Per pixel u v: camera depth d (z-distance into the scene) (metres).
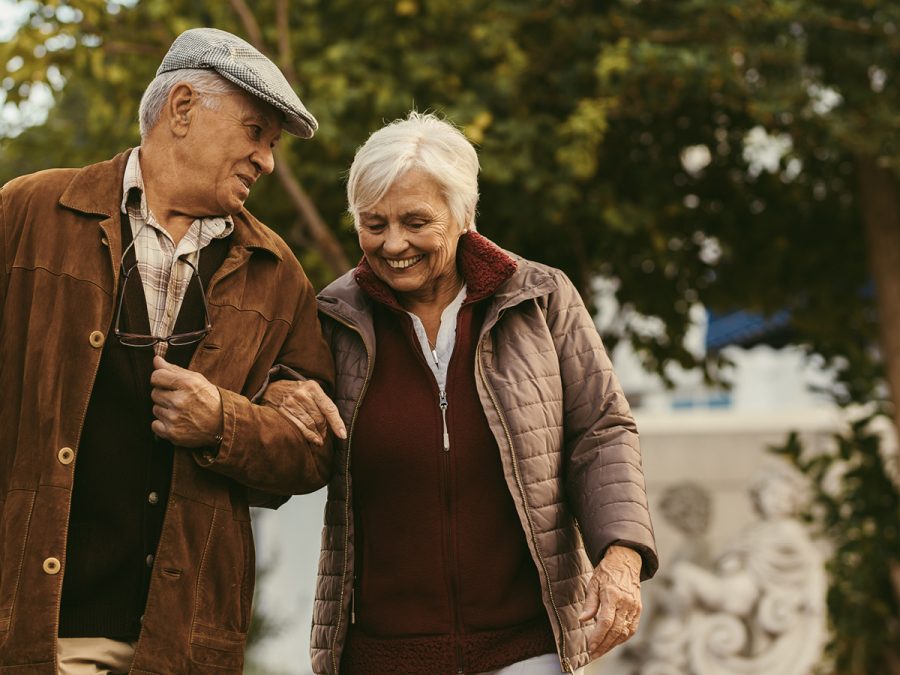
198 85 2.56
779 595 6.95
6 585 2.39
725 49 5.81
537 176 5.75
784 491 7.08
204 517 2.57
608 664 6.94
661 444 7.24
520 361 2.76
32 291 2.49
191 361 2.57
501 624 2.67
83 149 6.37
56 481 2.42
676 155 6.58
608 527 2.61
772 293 6.92
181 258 2.61
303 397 2.67
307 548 11.69
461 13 6.11
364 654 2.70
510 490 2.67
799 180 6.68
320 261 5.95
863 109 6.02
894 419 6.42
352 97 5.81
